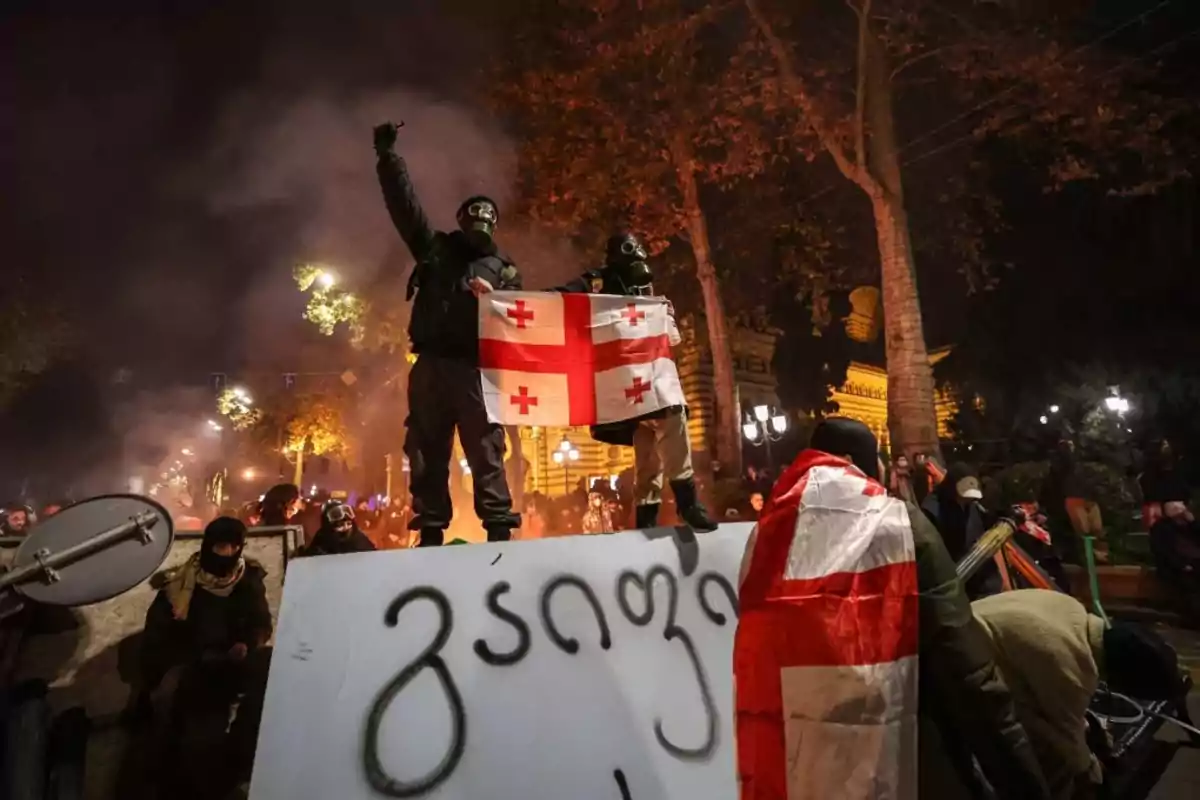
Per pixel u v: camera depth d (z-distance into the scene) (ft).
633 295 11.45
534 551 9.32
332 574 8.63
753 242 69.87
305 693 7.99
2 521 27.76
